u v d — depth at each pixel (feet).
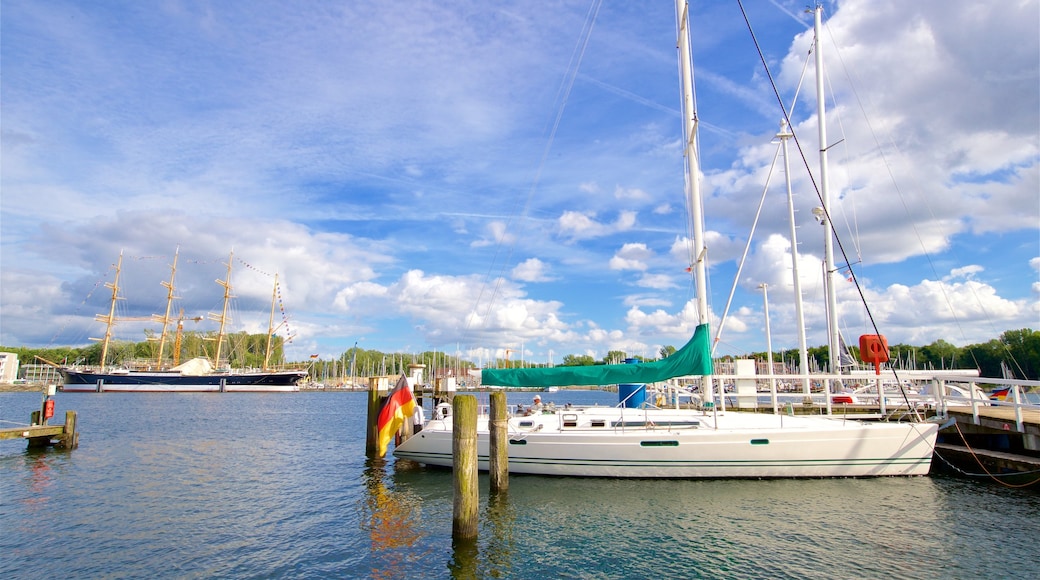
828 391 64.08
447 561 37.63
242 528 46.34
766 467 52.11
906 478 52.29
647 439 53.11
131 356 422.00
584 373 52.95
